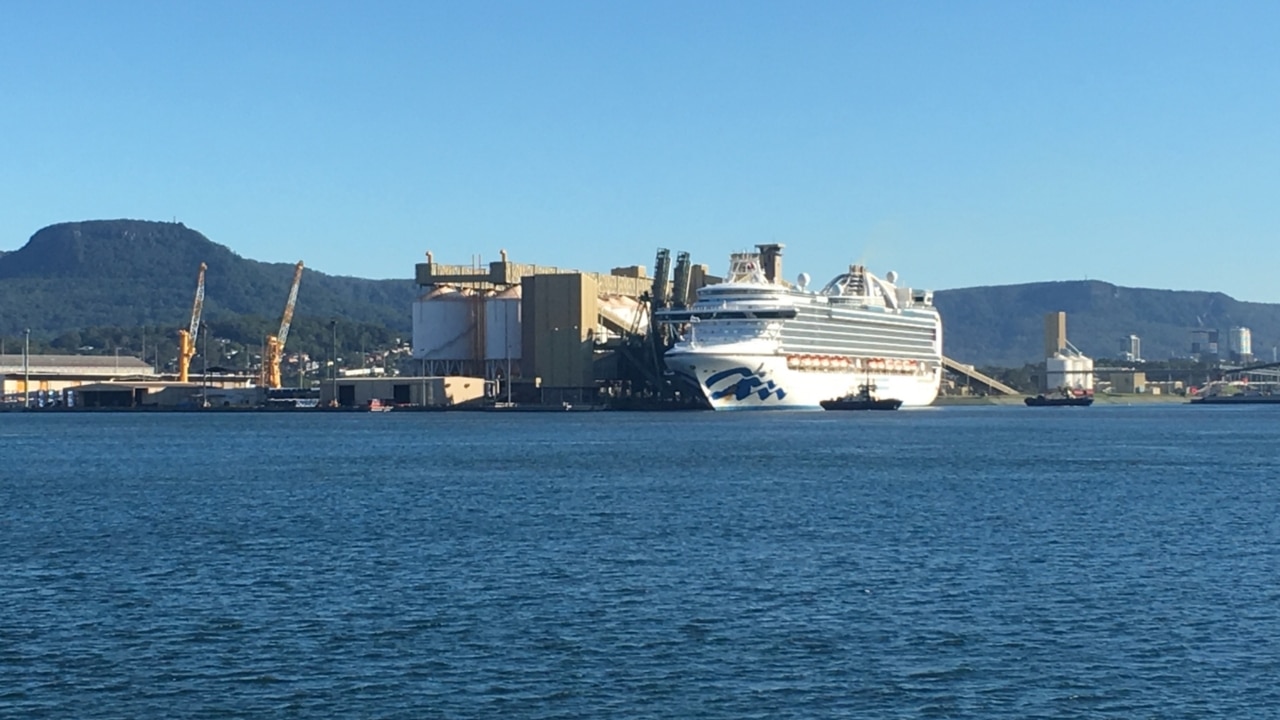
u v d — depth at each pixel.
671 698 55.78
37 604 73.38
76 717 53.94
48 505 122.69
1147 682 57.53
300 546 93.75
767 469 159.75
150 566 85.69
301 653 62.62
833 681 57.94
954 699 55.47
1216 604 72.19
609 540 95.62
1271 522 105.50
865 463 169.62
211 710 54.69
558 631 66.44
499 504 119.81
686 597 74.38
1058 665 60.12
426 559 87.44
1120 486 136.62
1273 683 57.31
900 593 75.31
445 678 58.66
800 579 79.62
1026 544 93.38
